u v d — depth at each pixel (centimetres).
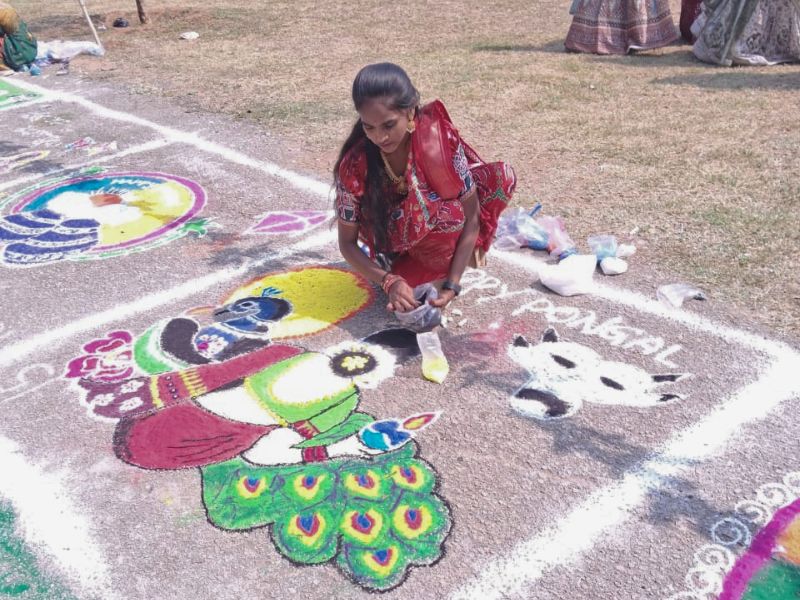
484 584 210
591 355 302
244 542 227
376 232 316
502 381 289
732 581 207
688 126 552
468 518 230
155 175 517
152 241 423
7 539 232
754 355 295
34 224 452
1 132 631
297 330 329
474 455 254
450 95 656
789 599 202
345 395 287
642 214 414
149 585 215
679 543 219
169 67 819
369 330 327
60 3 1292
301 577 214
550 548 220
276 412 279
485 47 848
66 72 821
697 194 435
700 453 251
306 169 514
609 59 771
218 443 265
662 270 357
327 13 1084
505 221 405
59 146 589
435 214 307
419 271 330
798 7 701
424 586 210
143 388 296
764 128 539
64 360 317
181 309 351
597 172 476
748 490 236
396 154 296
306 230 425
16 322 348
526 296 345
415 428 267
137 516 238
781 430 258
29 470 258
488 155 515
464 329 323
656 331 314
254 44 914
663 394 278
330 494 241
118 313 350
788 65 715
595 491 238
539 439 260
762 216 402
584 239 391
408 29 965
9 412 287
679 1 1033
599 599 204
